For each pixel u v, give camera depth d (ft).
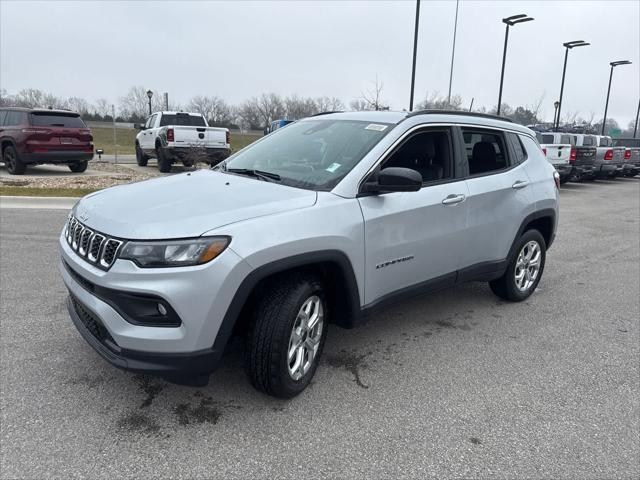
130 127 198.39
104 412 9.93
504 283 16.47
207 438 9.29
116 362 9.09
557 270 22.12
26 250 21.31
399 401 10.82
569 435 9.84
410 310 16.30
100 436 9.21
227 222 9.24
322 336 11.13
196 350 8.96
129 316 8.94
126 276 8.74
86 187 38.22
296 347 10.36
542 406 10.85
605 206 44.34
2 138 46.57
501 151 15.75
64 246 10.73
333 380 11.59
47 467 8.36
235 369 11.85
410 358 12.85
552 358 13.20
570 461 9.07
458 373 12.17
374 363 12.51
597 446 9.53
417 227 12.37
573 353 13.53
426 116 13.29
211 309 8.87
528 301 17.63
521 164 16.25
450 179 13.69
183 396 10.60
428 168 13.55
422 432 9.75
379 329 14.66
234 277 8.95
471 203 13.89
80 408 10.03
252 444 9.17
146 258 8.71
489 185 14.57
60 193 34.63
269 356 9.84
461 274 14.20
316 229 10.09
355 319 11.43
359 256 11.02
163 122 55.67
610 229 32.76
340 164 11.74
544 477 8.64
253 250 9.12
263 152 13.64
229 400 10.55
